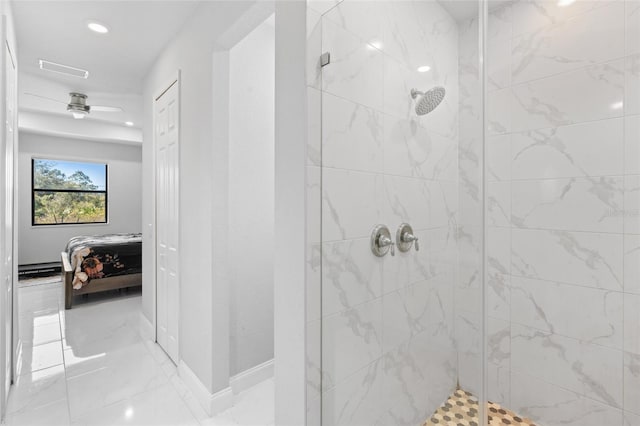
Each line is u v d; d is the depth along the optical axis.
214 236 1.98
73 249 4.30
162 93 2.80
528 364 1.18
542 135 1.17
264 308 2.36
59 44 2.72
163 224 2.77
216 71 1.98
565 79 1.13
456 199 1.05
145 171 3.30
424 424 1.09
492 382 1.21
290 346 1.26
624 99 1.03
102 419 1.88
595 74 1.08
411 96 1.11
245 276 2.25
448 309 1.07
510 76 1.22
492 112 1.26
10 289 2.13
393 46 1.14
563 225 1.13
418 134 1.10
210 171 1.99
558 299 1.14
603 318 1.06
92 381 2.28
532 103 1.18
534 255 1.18
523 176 1.20
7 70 1.91
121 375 2.37
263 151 2.36
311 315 1.21
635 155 1.00
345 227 1.20
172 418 1.90
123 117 5.22
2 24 1.72
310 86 1.21
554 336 1.14
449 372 1.06
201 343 2.08
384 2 1.15
